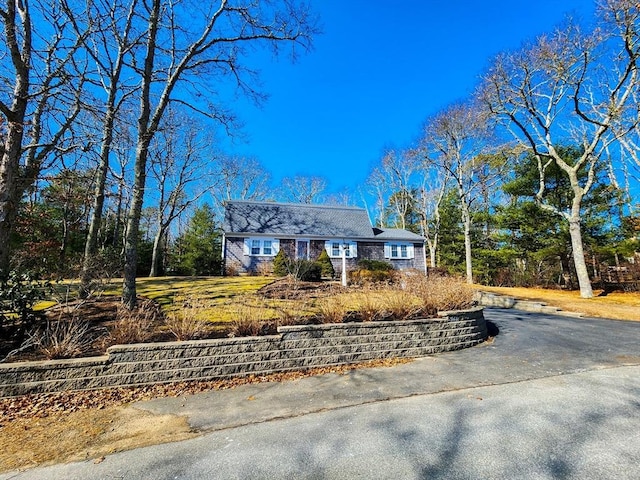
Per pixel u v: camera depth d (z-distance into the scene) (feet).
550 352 20.76
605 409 11.96
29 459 9.34
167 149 65.82
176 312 21.09
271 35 31.30
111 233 79.15
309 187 137.49
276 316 21.03
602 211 57.41
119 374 14.98
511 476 8.05
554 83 50.21
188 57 28.19
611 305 40.42
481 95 54.34
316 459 9.09
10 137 21.22
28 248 37.58
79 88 30.55
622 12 38.99
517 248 66.95
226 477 8.30
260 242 66.39
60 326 18.21
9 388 13.70
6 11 22.67
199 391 14.87
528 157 62.69
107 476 8.43
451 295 25.30
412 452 9.32
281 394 14.44
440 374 16.88
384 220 129.59
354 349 19.33
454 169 78.54
